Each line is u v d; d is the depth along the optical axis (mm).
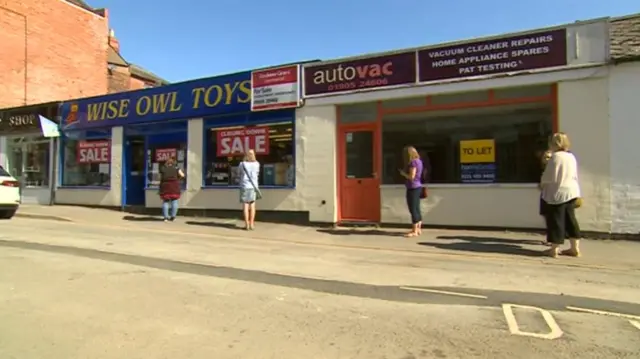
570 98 10375
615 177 10008
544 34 10594
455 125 11656
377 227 12297
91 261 7883
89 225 13258
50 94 24938
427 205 11789
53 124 18359
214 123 14859
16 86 23438
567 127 10375
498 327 4789
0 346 4266
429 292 6133
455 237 10578
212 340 4418
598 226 10133
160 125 16094
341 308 5414
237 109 14258
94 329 4688
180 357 4043
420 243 10016
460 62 11391
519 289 6309
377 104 12523
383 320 5000
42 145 19047
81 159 17984
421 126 12016
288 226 12938
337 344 4332
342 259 8438
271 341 4398
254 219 13883
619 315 5188
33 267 7348
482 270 7500
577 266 7852
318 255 8844
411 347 4266
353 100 12602
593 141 10164
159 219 14484
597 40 10172
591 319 5051
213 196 14734
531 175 10867
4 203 13898
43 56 24641
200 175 14984
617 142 10008
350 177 12828
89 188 17516
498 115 11227
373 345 4309
